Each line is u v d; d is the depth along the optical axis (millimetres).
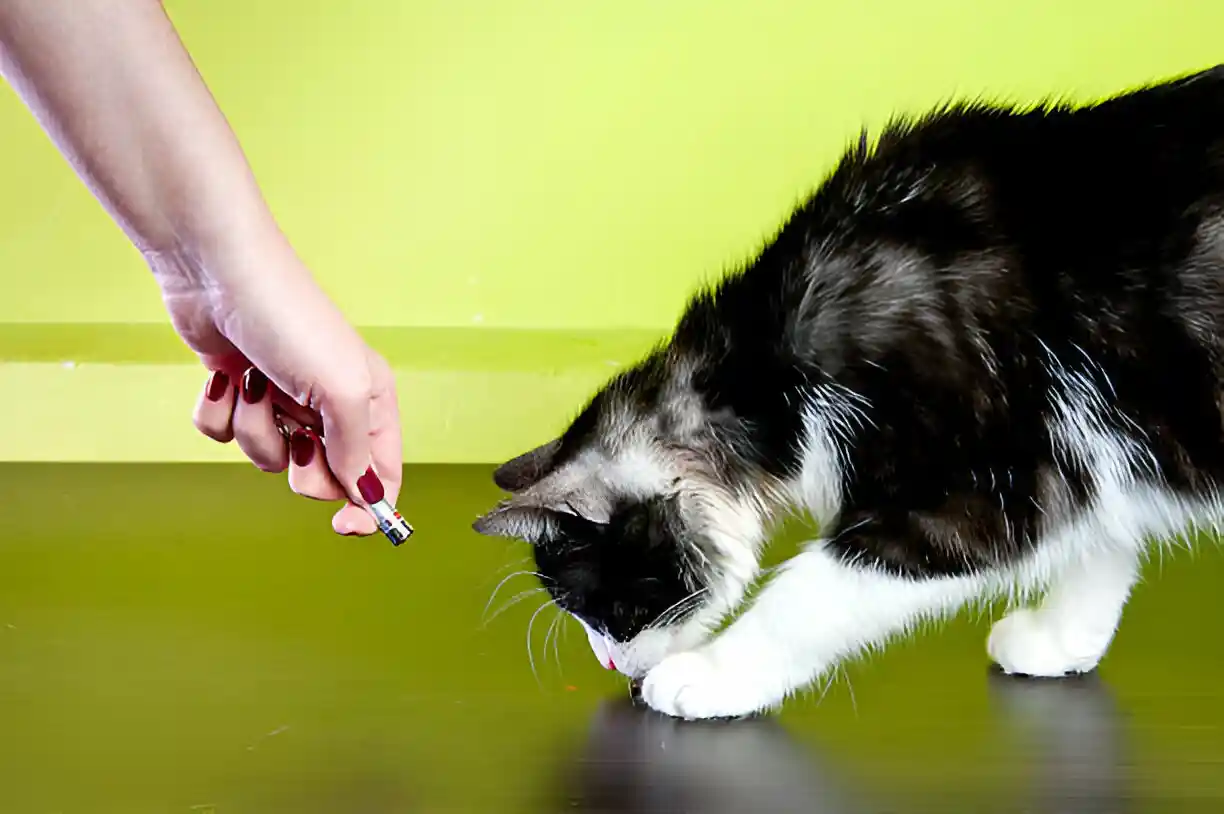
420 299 2113
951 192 1361
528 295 2111
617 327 2111
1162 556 1615
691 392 1393
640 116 2047
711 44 2021
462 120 2051
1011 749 1278
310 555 1648
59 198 2031
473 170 2068
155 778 1245
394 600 1530
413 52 2031
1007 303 1327
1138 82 1991
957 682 1379
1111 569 1381
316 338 1144
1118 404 1328
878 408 1336
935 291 1334
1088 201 1340
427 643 1442
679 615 1382
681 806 1217
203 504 1814
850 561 1329
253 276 1131
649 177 2066
